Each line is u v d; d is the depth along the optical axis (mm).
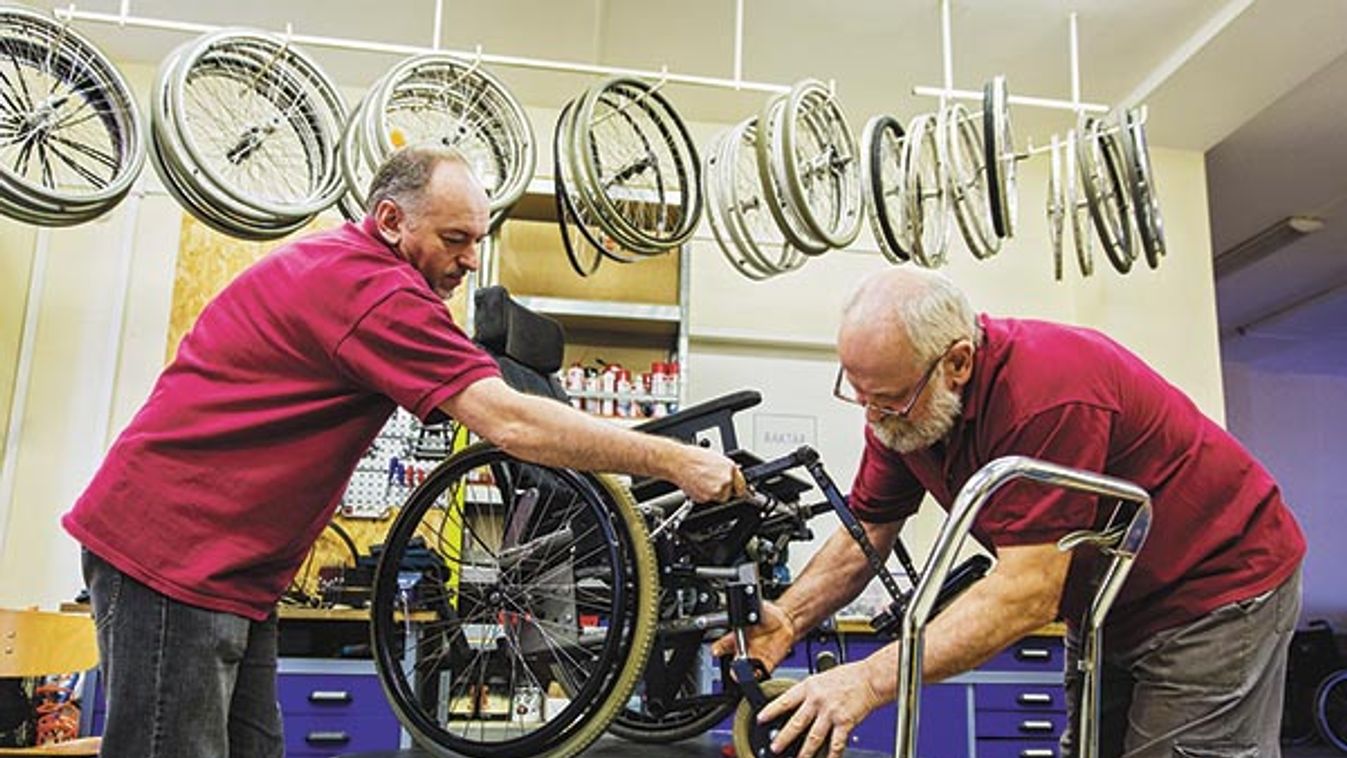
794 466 2182
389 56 3982
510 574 2438
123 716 1565
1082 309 4559
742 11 3736
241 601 1657
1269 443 8422
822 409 4375
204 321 1762
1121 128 3369
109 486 1641
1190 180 4617
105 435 3727
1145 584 1745
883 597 3883
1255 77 4020
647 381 3809
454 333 1701
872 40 3932
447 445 3637
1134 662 1807
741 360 4379
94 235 3867
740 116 4508
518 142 3238
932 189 3402
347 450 1751
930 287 1681
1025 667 3455
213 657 1619
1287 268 6434
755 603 1886
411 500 2346
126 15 3180
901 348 1632
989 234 3455
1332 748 7141
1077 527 1527
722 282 4398
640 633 2006
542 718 2572
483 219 1862
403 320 1652
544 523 2484
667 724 2502
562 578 2391
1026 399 1611
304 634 3207
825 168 3334
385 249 1783
